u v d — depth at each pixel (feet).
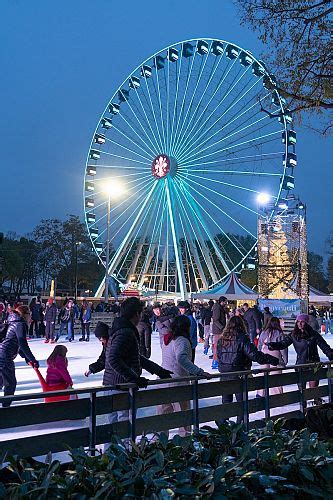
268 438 15.43
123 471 12.19
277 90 32.07
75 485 11.41
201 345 91.56
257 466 13.32
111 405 16.93
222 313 52.39
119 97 175.73
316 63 31.27
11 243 290.97
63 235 291.38
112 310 127.03
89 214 175.32
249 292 116.47
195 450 14.02
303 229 110.52
